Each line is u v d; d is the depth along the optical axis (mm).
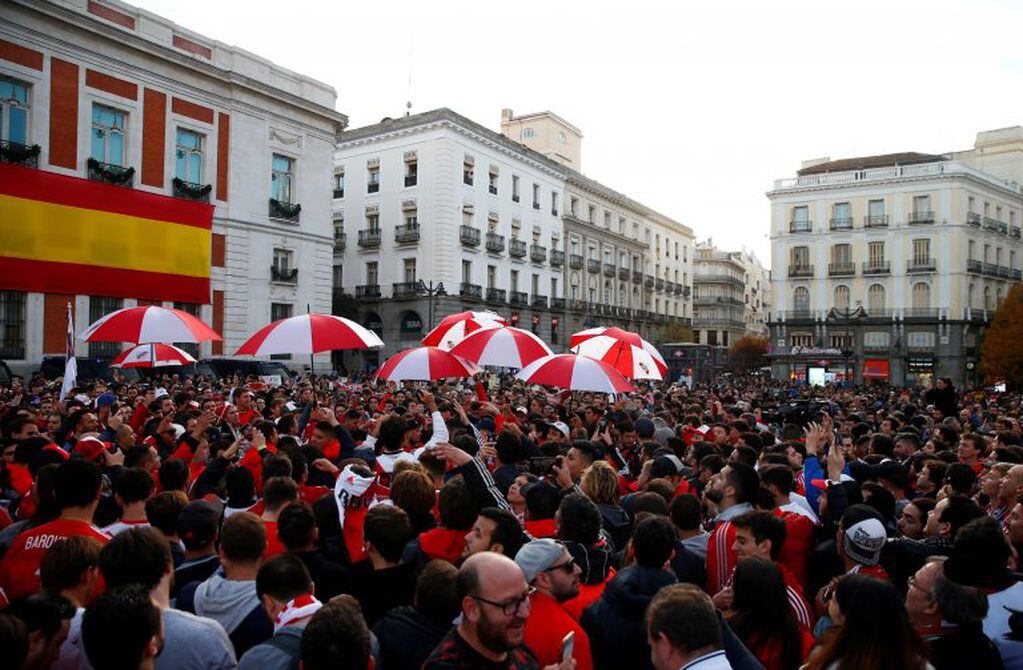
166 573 3193
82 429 8094
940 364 49062
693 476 7070
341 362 42312
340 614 2496
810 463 6270
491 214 43531
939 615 3223
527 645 2918
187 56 26484
